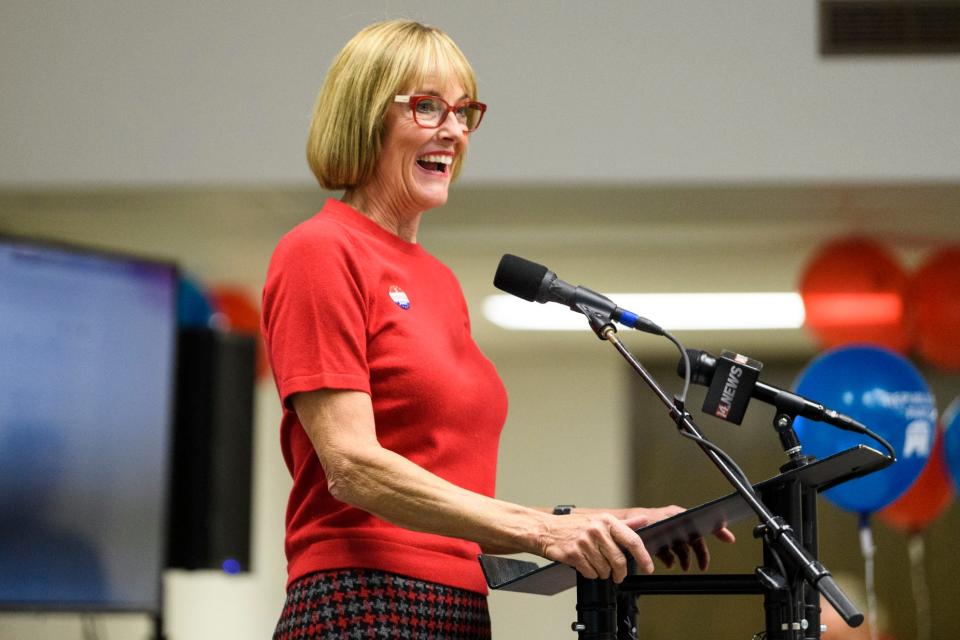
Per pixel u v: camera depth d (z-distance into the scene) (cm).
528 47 807
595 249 969
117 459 713
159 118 810
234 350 787
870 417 682
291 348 297
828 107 797
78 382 702
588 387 1351
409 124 325
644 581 299
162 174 805
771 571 281
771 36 803
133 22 817
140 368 725
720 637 1292
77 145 811
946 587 1277
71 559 692
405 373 307
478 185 802
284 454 322
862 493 695
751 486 288
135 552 714
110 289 716
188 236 927
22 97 816
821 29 801
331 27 808
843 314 830
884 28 799
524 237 934
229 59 811
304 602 297
